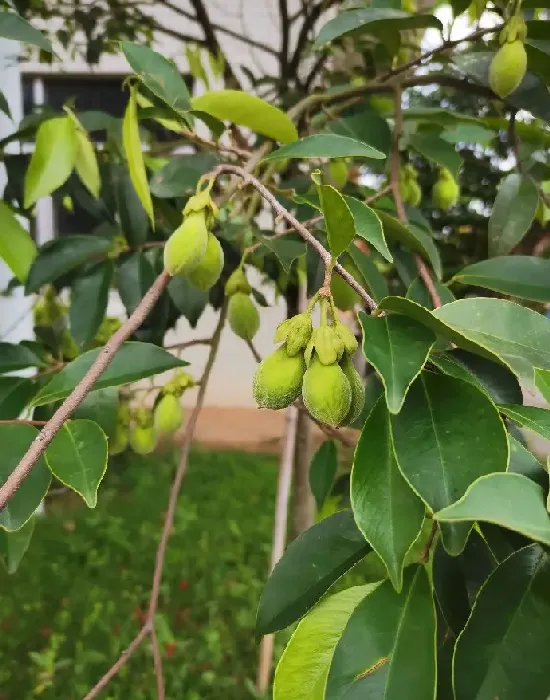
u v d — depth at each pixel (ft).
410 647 0.56
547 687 0.52
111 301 3.08
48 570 2.99
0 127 1.82
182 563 3.05
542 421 0.56
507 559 0.57
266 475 4.13
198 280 0.75
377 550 0.52
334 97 1.21
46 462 0.72
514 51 0.96
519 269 0.86
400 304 0.54
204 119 0.94
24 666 2.34
